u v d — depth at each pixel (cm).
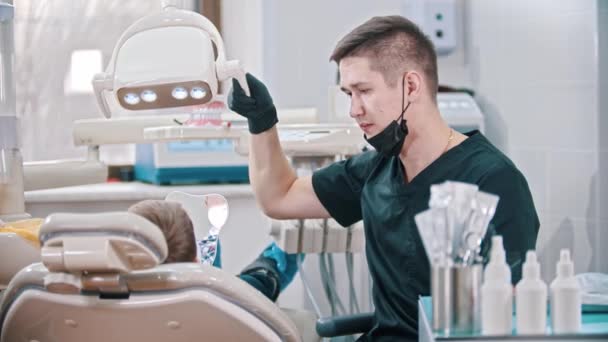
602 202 350
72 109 440
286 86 411
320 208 254
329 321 229
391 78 218
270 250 311
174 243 190
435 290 149
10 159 259
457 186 147
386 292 227
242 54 436
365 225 235
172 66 218
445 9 430
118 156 457
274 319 173
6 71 257
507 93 407
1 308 184
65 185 306
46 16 434
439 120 226
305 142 311
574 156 363
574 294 150
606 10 345
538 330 149
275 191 255
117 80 221
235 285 169
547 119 379
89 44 438
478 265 149
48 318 177
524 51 391
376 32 219
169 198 257
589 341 148
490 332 148
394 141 220
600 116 348
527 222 212
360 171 248
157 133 290
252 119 244
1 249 229
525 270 150
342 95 357
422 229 148
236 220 412
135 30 225
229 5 439
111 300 167
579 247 362
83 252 159
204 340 173
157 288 167
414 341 217
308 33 411
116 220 158
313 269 404
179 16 225
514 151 405
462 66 442
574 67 359
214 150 418
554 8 369
